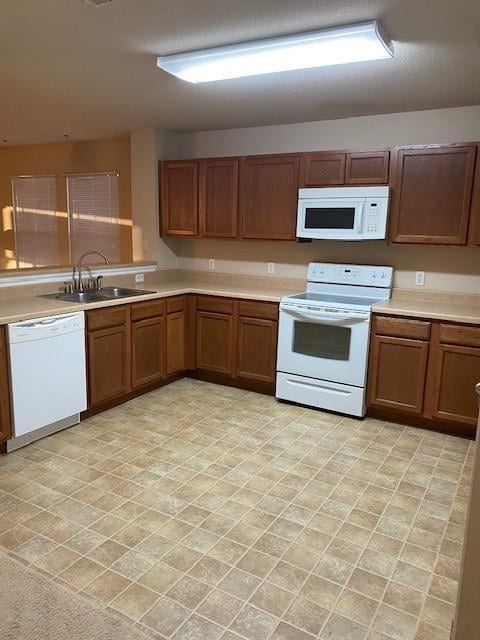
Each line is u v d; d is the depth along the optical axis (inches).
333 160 154.3
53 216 241.0
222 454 124.8
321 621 72.9
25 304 134.9
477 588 58.2
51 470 114.7
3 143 235.1
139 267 188.1
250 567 84.0
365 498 106.2
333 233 154.6
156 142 189.2
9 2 80.7
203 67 108.5
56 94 138.8
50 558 84.7
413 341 139.1
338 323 147.2
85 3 81.1
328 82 121.7
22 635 69.0
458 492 109.5
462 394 134.4
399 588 80.0
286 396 161.2
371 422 148.2
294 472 116.6
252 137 183.6
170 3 81.0
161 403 160.6
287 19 87.3
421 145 144.6
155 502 102.5
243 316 168.1
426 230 144.4
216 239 183.3
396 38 94.3
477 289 149.7
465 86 124.1
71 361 134.6
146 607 74.4
